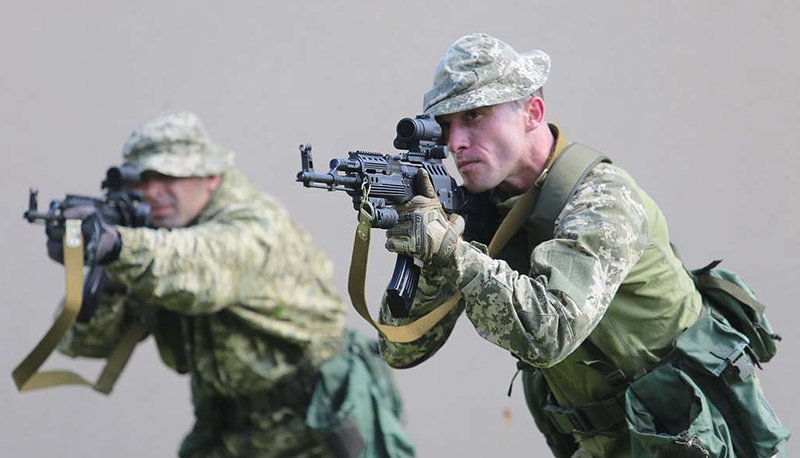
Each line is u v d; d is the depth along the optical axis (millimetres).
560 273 10695
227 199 19578
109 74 25656
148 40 25656
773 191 22156
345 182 10367
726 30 22609
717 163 22438
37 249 25250
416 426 23672
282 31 25156
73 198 16984
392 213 10523
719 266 22219
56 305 25172
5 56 25609
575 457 13445
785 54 22375
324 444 19109
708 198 22375
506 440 23484
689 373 11719
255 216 18844
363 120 24516
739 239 22172
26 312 25047
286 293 18984
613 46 23016
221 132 25094
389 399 19906
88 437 25094
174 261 17312
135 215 17641
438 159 11547
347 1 24875
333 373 19375
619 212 11156
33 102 25562
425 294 12477
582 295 10641
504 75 11570
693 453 11258
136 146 19438
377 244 24094
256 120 25031
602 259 10914
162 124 19531
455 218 11102
